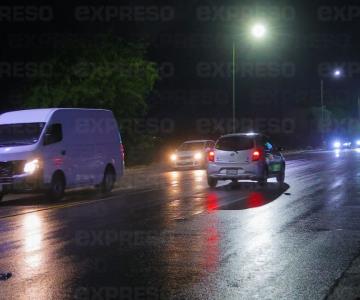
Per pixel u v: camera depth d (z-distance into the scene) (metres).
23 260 12.75
